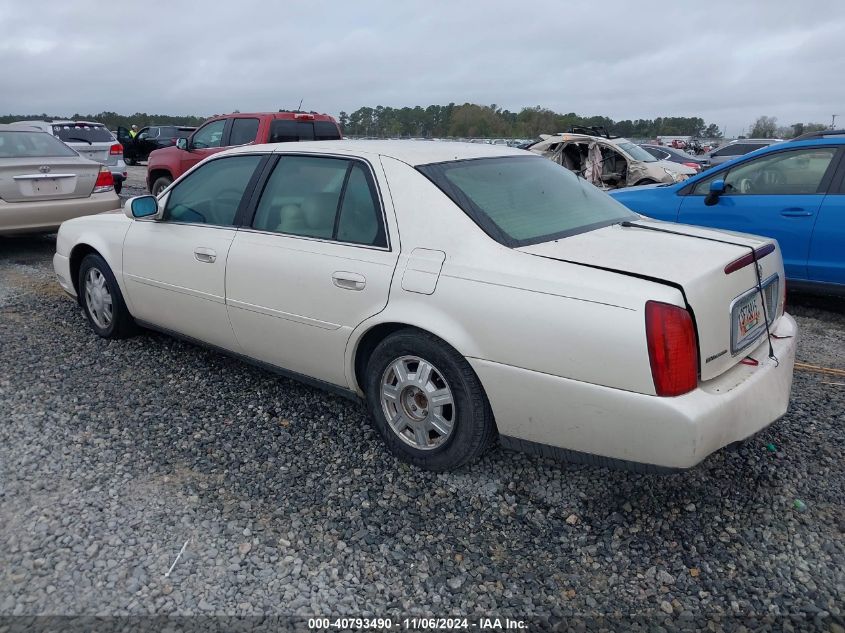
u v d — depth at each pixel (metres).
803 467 3.35
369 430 3.76
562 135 15.02
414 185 3.31
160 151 12.38
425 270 3.11
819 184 5.80
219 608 2.46
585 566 2.70
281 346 3.81
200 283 4.15
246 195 4.00
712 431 2.60
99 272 5.07
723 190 6.30
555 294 2.77
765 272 3.18
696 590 2.56
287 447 3.58
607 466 2.84
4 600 2.48
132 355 4.85
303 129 11.51
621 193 7.26
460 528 2.92
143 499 3.10
